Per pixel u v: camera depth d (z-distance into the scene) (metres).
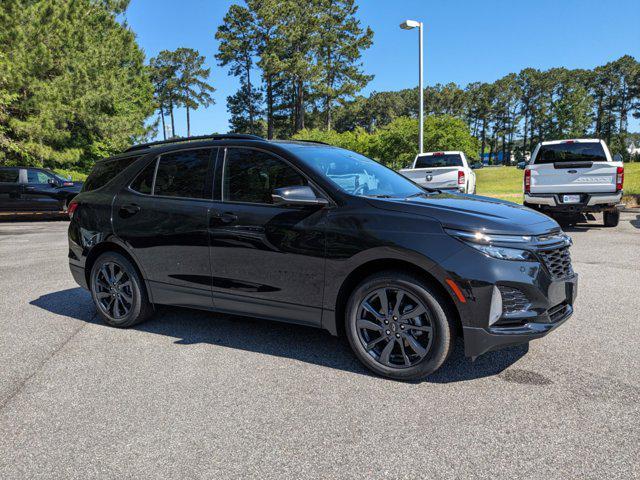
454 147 28.81
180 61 97.88
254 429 2.74
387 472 2.32
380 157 32.81
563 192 10.28
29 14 20.55
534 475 2.27
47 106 19.91
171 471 2.36
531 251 3.12
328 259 3.45
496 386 3.21
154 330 4.50
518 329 3.10
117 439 2.66
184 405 3.03
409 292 3.22
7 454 2.53
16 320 4.88
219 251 3.93
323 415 2.88
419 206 3.32
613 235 9.84
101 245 4.66
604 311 4.78
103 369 3.61
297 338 4.21
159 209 4.27
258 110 77.19
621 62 113.00
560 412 2.84
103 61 24.48
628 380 3.25
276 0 64.69
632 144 114.38
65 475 2.35
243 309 3.92
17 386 3.34
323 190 3.58
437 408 2.93
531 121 122.44
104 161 4.93
